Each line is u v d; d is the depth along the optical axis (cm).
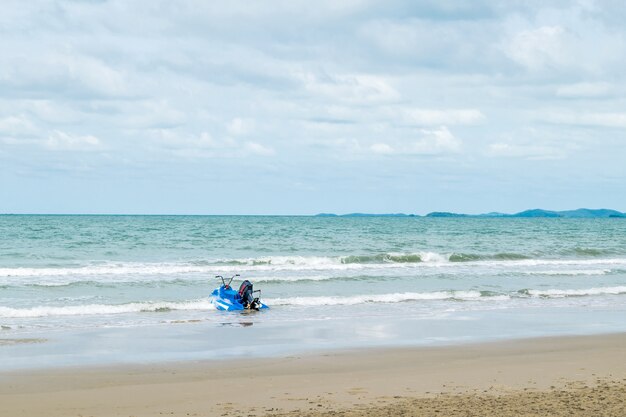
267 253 4856
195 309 2359
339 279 3259
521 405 1027
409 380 1268
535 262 4466
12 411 1040
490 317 2236
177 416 1005
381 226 11394
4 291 2683
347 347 1672
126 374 1334
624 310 2447
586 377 1287
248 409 1043
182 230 8438
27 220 12719
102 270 3456
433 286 3108
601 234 8819
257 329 1962
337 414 991
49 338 1761
